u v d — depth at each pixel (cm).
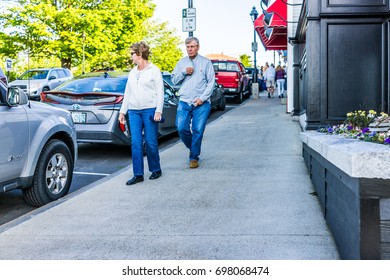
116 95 911
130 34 3391
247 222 473
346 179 323
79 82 994
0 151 518
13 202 644
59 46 3023
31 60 3362
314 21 727
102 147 1092
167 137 1252
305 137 636
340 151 315
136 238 437
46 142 601
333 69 720
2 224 550
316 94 737
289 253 388
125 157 974
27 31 2972
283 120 1448
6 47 3000
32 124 574
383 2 701
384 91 709
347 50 716
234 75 2220
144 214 513
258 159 818
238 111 1803
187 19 1352
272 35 1811
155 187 638
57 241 436
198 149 761
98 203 564
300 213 498
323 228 447
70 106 912
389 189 285
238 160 814
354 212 305
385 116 593
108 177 727
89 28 3019
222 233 442
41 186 589
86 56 3136
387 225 288
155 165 694
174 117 1152
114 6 3188
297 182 641
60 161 626
